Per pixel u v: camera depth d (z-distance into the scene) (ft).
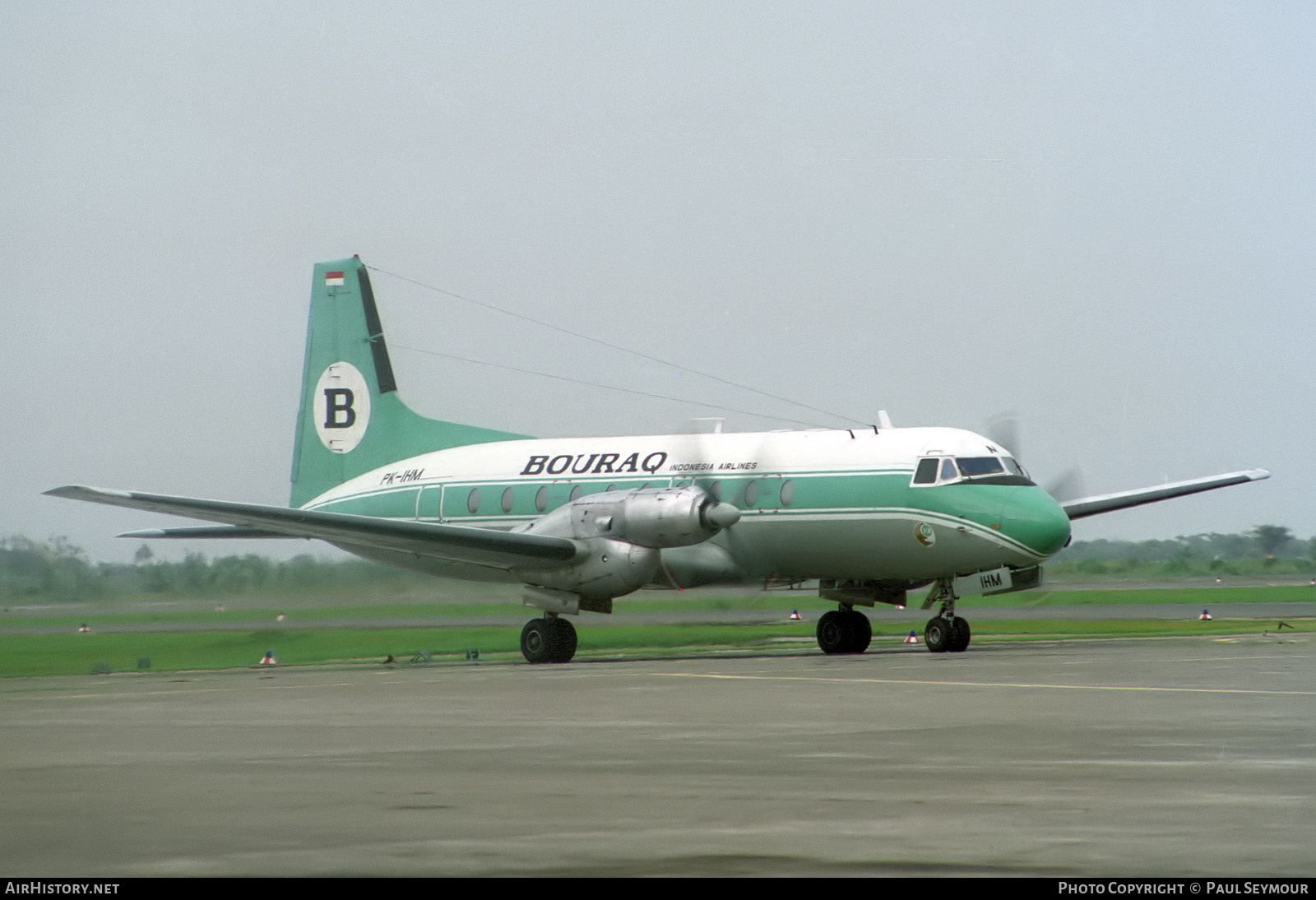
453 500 352.28
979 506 283.59
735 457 313.32
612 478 328.08
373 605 355.97
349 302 384.47
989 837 85.97
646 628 392.06
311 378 387.55
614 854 81.87
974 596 290.76
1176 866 77.36
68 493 263.90
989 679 204.13
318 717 161.27
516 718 157.48
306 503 384.47
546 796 101.91
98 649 333.62
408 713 165.27
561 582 293.64
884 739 133.49
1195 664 229.25
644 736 137.90
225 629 435.53
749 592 320.91
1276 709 157.07
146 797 102.12
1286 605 521.65
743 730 142.72
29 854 82.38
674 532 284.20
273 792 104.12
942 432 296.30
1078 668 222.48
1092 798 98.89
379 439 377.09
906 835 86.79
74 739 140.15
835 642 313.73
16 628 422.00
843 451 301.63
